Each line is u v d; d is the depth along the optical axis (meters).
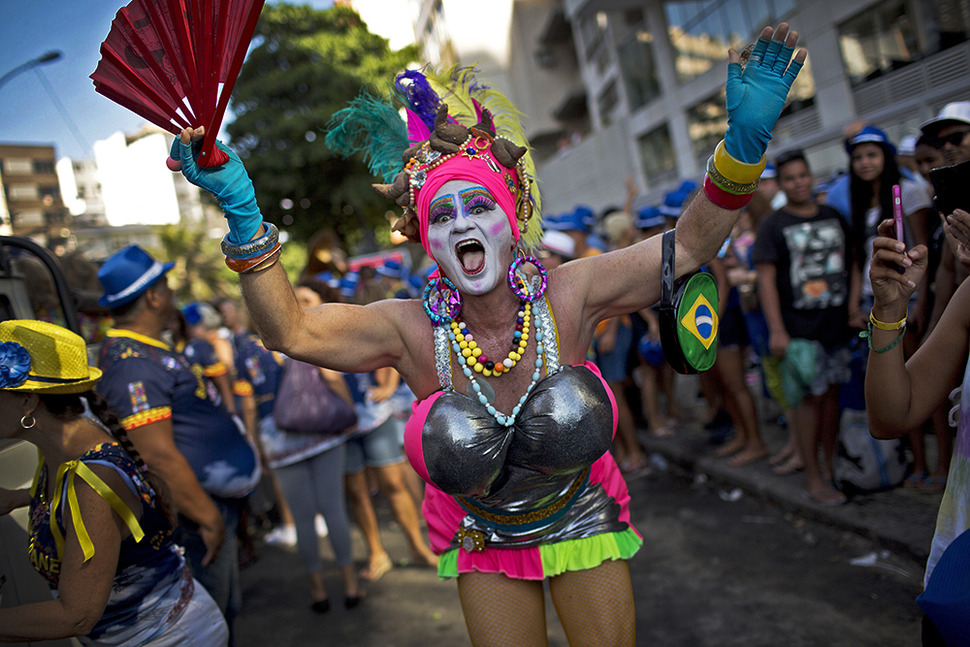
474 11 29.58
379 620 3.84
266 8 22.84
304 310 1.88
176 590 2.17
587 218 5.86
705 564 3.79
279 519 6.09
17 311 2.92
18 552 2.28
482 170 1.89
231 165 1.68
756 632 3.04
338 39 23.05
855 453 3.68
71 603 1.81
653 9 17.83
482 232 1.86
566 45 29.75
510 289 1.93
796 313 3.78
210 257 31.22
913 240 3.61
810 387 3.76
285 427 3.76
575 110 29.17
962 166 1.63
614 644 2.01
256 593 4.50
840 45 12.20
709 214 1.80
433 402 1.92
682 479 5.27
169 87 1.58
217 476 3.05
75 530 1.84
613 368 5.55
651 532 4.40
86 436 1.99
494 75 29.91
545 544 2.06
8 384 1.83
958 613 1.43
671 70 17.91
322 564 4.83
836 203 4.43
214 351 5.03
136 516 2.00
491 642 2.06
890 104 11.45
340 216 23.98
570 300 1.97
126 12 1.56
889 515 3.57
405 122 2.25
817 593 3.24
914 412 1.76
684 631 3.17
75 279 4.96
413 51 24.67
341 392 3.87
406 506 4.41
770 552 3.75
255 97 22.55
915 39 10.64
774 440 5.29
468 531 2.09
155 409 2.77
